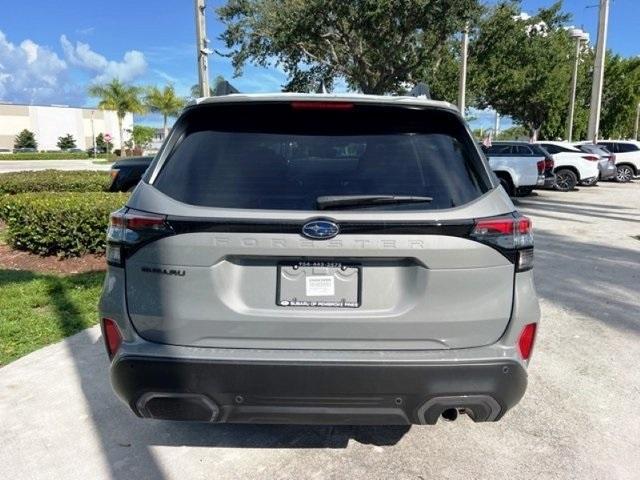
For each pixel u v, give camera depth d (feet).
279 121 8.28
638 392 11.87
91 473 8.99
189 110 8.25
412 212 7.39
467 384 7.46
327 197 7.47
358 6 69.31
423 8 68.23
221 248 7.29
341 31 75.82
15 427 10.29
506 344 7.66
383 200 7.46
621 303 18.22
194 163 7.93
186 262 7.36
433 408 7.57
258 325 7.43
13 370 12.60
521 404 11.32
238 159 7.93
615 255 26.22
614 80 130.00
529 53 93.66
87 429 10.25
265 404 7.52
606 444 9.90
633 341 14.82
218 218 7.25
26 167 126.93
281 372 7.31
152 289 7.52
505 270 7.56
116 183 31.73
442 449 9.73
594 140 87.20
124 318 7.67
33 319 15.70
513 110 117.39
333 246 7.25
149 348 7.55
